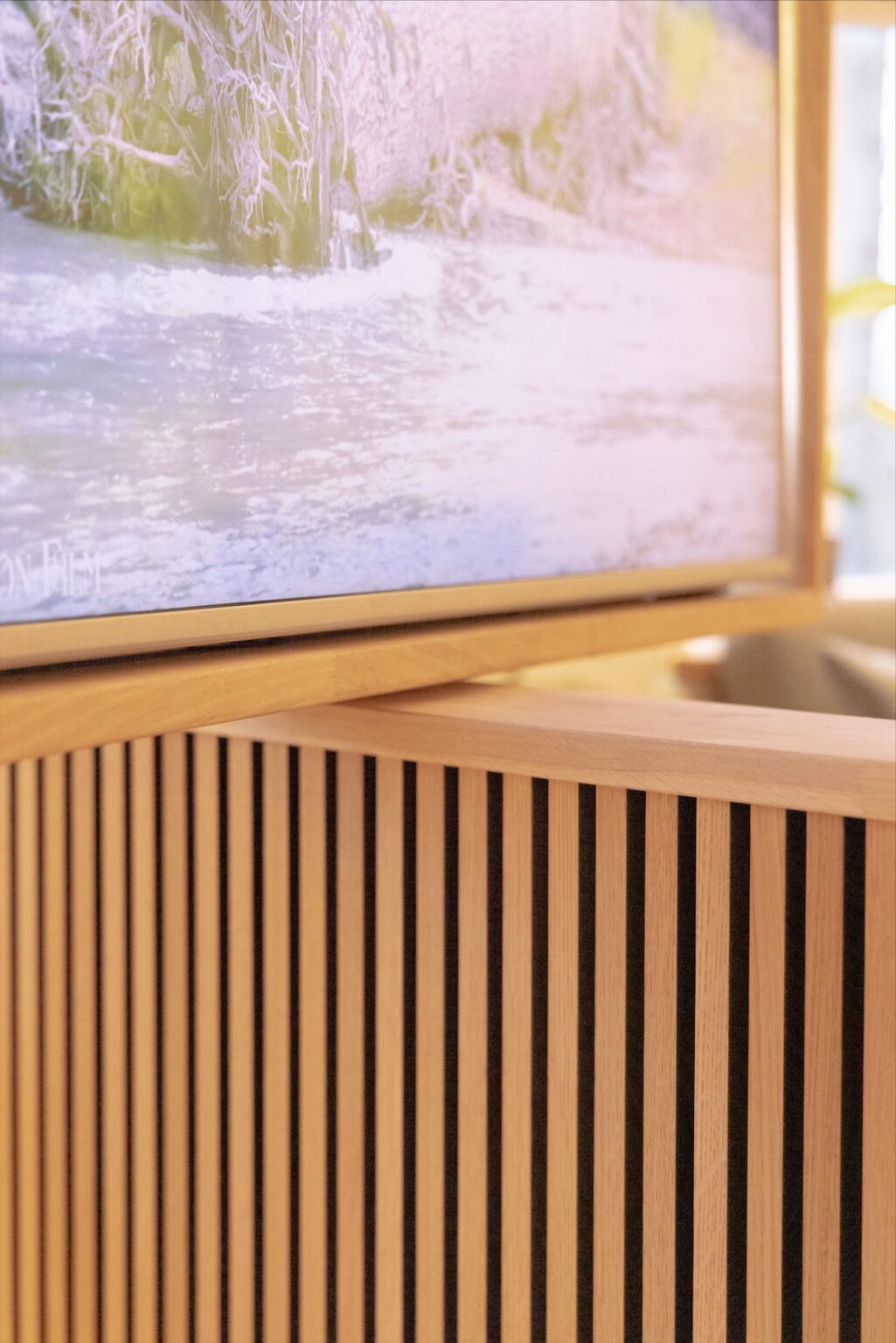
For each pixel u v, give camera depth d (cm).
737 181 108
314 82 71
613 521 96
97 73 60
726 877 66
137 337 62
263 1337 86
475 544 84
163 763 89
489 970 76
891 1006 61
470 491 84
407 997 79
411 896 79
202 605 66
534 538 89
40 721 54
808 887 63
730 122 107
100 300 61
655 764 67
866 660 141
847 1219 64
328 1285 83
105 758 92
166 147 63
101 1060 95
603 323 95
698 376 105
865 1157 62
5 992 101
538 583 88
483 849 74
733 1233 68
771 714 74
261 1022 85
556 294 90
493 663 84
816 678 144
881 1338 62
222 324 67
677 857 68
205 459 66
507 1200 75
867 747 63
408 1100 79
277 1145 84
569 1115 72
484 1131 75
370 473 76
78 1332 97
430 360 80
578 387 92
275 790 83
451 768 76
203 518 66
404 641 76
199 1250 89
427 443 80
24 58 57
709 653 151
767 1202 65
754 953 65
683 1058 69
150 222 63
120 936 92
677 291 102
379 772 78
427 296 79
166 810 88
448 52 80
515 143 86
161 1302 92
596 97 93
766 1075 65
